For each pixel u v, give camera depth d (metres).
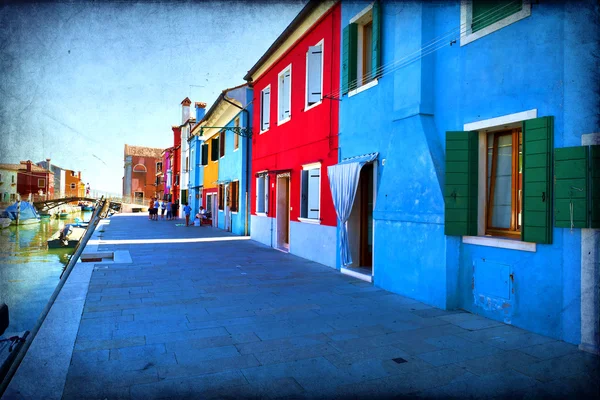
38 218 30.48
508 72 5.09
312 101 10.31
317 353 4.16
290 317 5.44
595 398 3.20
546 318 4.60
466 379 3.56
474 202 5.62
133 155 44.53
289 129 12.12
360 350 4.24
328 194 9.68
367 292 6.94
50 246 19.41
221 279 8.05
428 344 4.41
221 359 3.98
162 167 45.53
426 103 6.38
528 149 4.70
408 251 6.55
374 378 3.58
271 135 13.74
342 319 5.35
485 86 5.44
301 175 11.11
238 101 17.12
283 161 12.63
